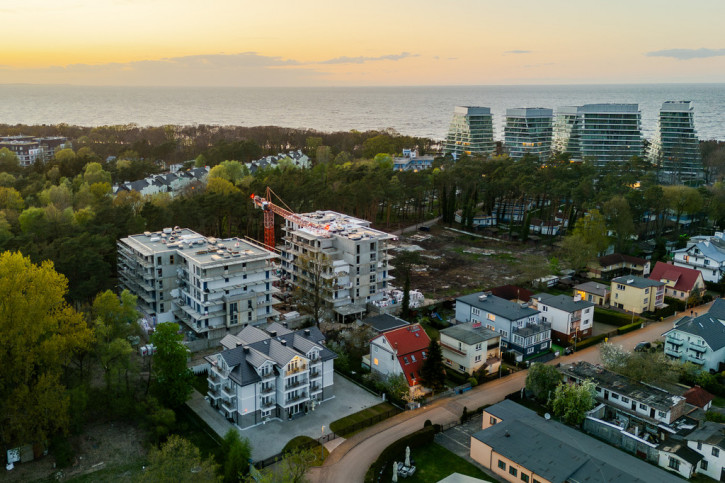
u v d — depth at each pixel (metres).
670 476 65.69
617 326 122.19
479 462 73.62
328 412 85.69
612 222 167.75
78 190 195.62
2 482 67.94
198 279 104.62
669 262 154.38
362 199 177.88
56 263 108.25
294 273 131.50
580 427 81.19
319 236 124.44
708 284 144.25
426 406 88.25
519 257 171.25
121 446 75.75
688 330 101.50
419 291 137.50
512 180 199.88
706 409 86.12
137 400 84.19
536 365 89.56
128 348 80.56
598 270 150.88
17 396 70.75
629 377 88.69
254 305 110.06
